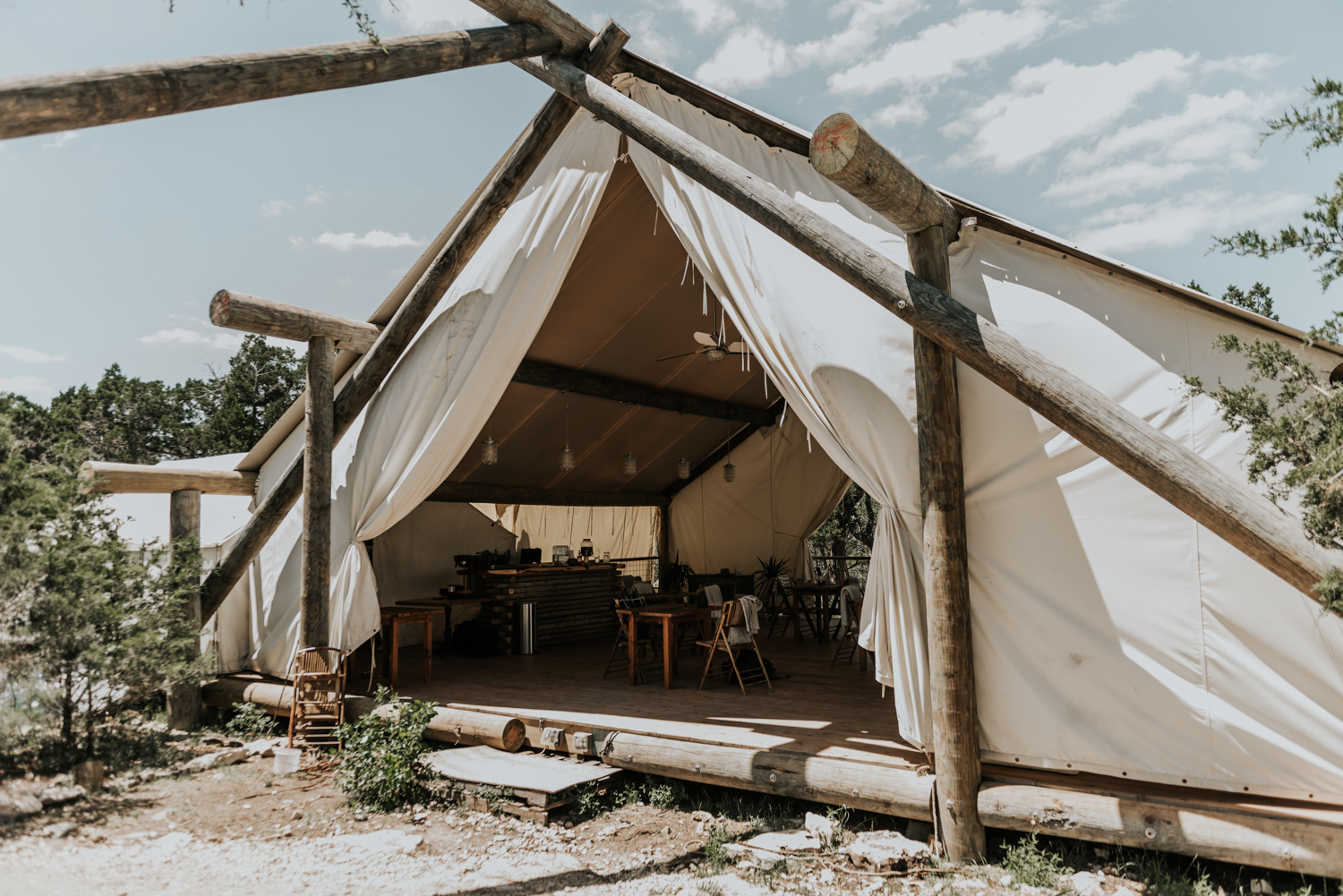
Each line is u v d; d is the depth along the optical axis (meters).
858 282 4.17
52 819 4.61
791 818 4.64
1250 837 3.51
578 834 4.53
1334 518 2.80
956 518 4.16
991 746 4.20
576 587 10.40
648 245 7.11
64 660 5.39
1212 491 3.17
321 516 6.71
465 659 8.91
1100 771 3.98
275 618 7.51
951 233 4.44
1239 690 3.81
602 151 6.04
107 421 27.42
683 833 4.54
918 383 4.26
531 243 6.27
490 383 6.38
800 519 12.28
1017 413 4.31
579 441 10.41
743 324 5.19
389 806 4.99
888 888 3.75
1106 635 4.05
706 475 13.07
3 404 5.45
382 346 6.73
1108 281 4.29
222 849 4.28
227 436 26.20
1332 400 2.89
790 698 6.46
